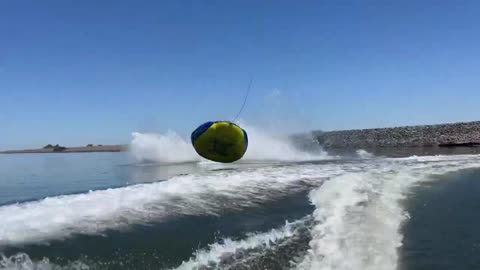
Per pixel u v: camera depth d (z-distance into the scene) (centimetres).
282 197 942
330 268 574
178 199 849
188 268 536
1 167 2036
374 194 1013
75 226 630
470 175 1334
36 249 534
